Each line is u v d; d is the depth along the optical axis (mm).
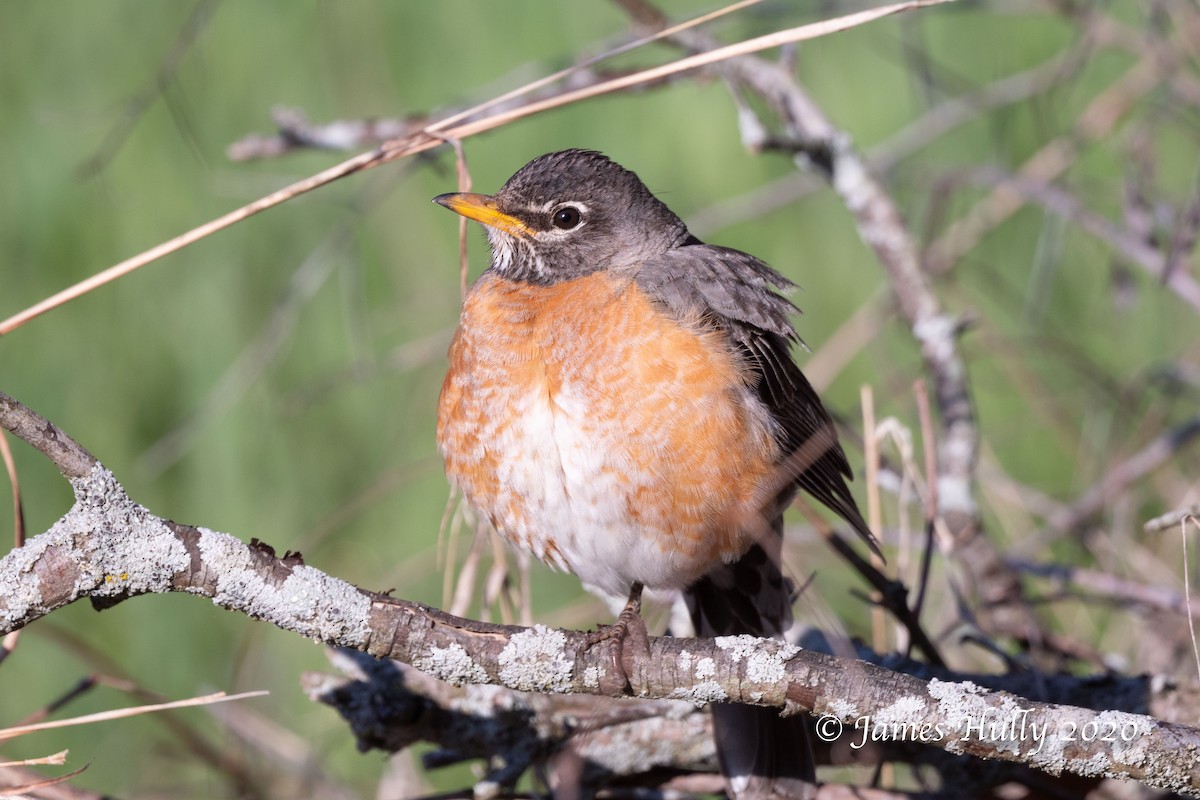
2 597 5770
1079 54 11242
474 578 8680
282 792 8766
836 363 11586
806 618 8844
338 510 11148
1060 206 11055
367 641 6266
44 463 12352
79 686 7797
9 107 14078
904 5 6707
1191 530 9867
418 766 9297
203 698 6055
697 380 7656
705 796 8992
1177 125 12055
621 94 10984
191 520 12305
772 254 13430
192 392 12789
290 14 14000
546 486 7844
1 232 13469
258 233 13352
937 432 11062
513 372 7887
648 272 8352
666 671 6422
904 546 8984
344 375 11609
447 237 13188
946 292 12805
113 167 13445
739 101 10516
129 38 14172
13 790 6570
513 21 13969
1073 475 11867
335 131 10648
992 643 8477
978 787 7805
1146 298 12734
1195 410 12258
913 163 12367
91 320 13172
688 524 7730
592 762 7945
